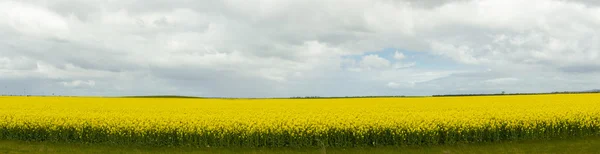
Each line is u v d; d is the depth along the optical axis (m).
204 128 17.31
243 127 17.20
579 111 21.02
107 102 37.06
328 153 16.00
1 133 18.50
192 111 26.34
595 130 18.58
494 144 17.05
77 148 16.98
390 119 18.59
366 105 31.75
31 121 18.70
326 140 16.75
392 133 16.75
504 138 17.94
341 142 16.83
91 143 17.67
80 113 23.19
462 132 17.38
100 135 17.97
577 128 18.45
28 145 17.42
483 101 35.12
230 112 25.14
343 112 24.36
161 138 17.39
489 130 17.38
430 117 19.30
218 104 34.78
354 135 16.67
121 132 17.50
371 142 17.20
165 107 30.41
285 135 17.03
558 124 17.92
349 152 16.12
